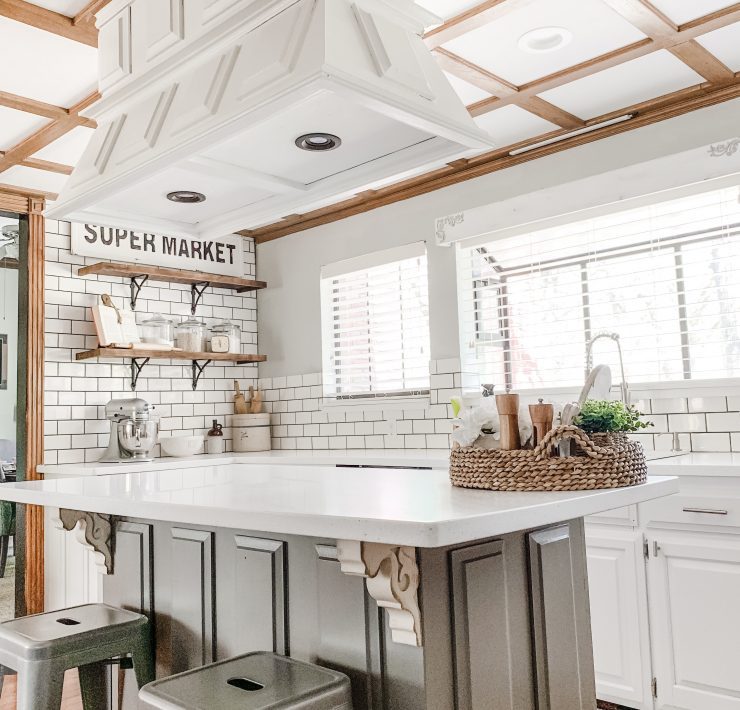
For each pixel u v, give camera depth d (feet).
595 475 5.57
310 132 7.11
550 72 10.15
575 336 12.46
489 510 4.47
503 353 13.56
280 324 17.24
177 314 16.24
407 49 6.90
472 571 5.19
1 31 8.66
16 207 13.87
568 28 8.99
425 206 14.40
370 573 4.72
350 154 7.68
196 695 4.66
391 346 15.24
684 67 10.04
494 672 5.27
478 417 6.29
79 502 6.46
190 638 6.81
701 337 11.05
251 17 6.86
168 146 7.16
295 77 6.02
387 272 15.19
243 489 6.41
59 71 9.64
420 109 6.50
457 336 13.74
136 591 7.49
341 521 4.32
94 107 8.70
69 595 12.92
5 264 17.92
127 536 7.66
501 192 13.23
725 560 8.47
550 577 5.94
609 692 9.34
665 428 11.12
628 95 10.89
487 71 10.03
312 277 16.55
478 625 5.18
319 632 5.66
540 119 11.60
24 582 13.30
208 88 6.98
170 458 14.93
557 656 5.90
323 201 8.63
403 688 5.00
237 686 5.00
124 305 15.28
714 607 8.53
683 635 8.76
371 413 15.16
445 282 13.98
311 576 5.76
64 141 11.70
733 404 10.50
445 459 11.56
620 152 11.74
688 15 8.80
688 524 8.81
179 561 6.98
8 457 17.75
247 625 6.25
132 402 13.98
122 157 7.82
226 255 17.24
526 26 8.91
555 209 12.25
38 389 13.79
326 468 9.04
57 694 5.95
